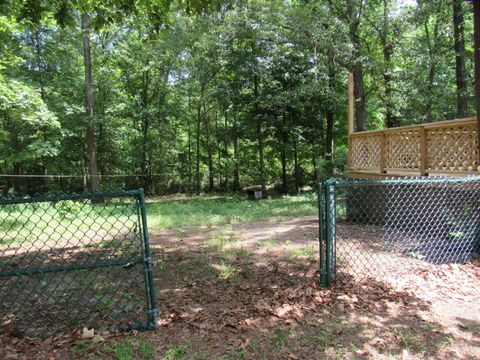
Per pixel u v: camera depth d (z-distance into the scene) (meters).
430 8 11.75
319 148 20.66
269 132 19.33
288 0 14.82
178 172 23.73
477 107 5.09
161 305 3.62
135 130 21.55
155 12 6.04
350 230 7.12
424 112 13.77
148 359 2.65
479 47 5.02
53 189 21.39
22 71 15.80
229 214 11.36
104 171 22.48
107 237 7.28
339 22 12.98
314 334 3.01
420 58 12.97
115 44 18.28
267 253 5.80
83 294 3.85
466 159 5.41
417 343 2.87
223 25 14.85
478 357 2.73
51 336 2.96
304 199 15.90
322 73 14.34
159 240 7.04
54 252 5.80
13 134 16.44
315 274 4.52
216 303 3.68
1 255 5.54
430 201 6.14
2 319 3.27
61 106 16.09
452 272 4.51
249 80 18.19
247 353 2.73
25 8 5.59
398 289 3.98
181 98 21.27
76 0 5.79
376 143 7.80
